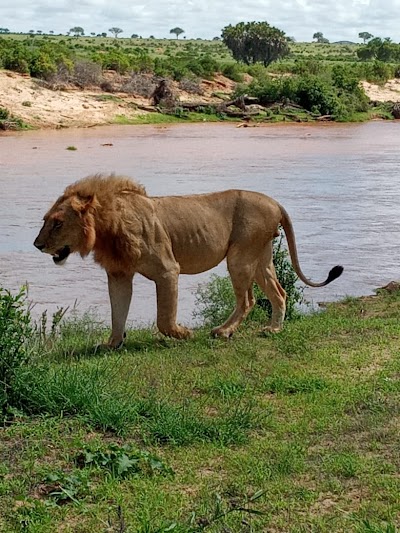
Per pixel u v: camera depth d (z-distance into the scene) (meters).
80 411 6.67
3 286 13.62
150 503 5.26
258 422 6.68
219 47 153.62
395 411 6.85
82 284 13.95
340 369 8.26
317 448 6.22
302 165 33.56
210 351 8.92
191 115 60.91
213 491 5.47
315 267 15.60
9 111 51.03
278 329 9.95
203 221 9.49
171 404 6.92
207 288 12.10
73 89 59.12
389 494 5.39
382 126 60.22
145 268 9.16
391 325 10.13
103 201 8.86
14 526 5.01
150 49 129.38
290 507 5.26
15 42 63.53
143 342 9.41
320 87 66.50
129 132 50.25
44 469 5.69
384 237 18.62
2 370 6.74
